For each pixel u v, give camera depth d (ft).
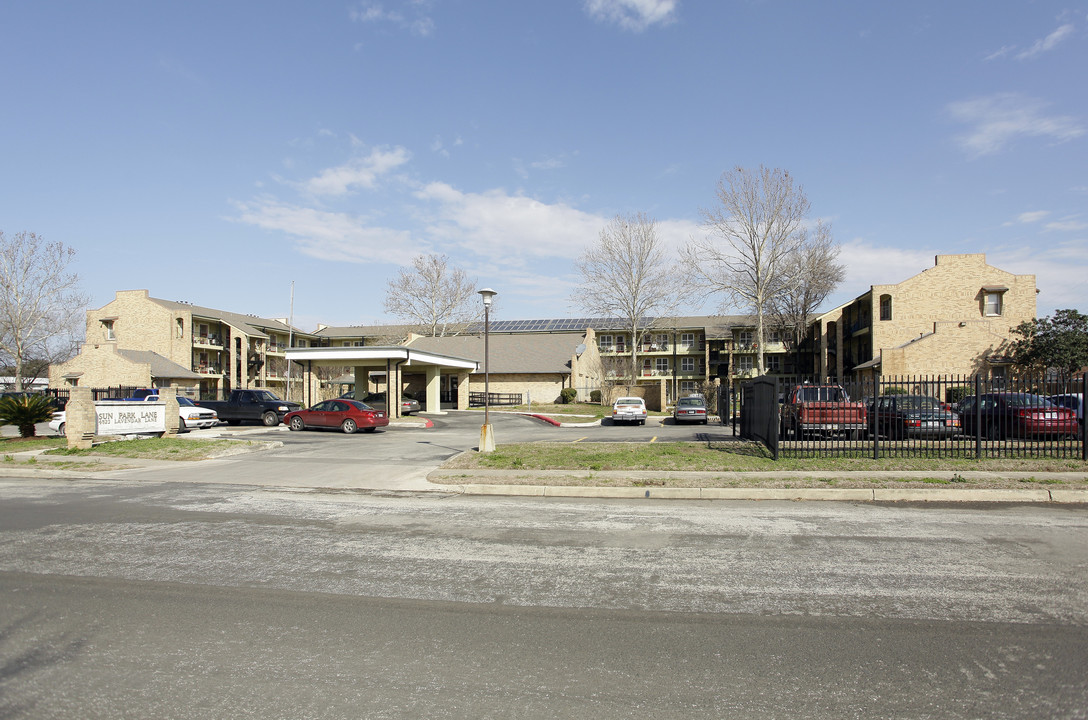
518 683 13.79
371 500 36.42
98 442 62.95
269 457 57.21
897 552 24.08
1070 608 18.02
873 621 17.20
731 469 43.19
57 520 30.40
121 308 191.93
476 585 20.43
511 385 172.14
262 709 12.72
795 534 27.17
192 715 12.51
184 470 49.24
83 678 14.11
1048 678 13.91
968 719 12.27
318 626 17.08
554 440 71.10
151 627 17.02
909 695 13.19
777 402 47.44
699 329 234.99
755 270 165.89
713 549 24.72
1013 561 22.74
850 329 176.55
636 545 25.40
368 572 21.86
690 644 15.80
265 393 100.89
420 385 173.27
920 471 41.22
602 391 168.96
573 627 16.93
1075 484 37.06
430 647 15.69
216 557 23.77
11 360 207.10
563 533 27.55
